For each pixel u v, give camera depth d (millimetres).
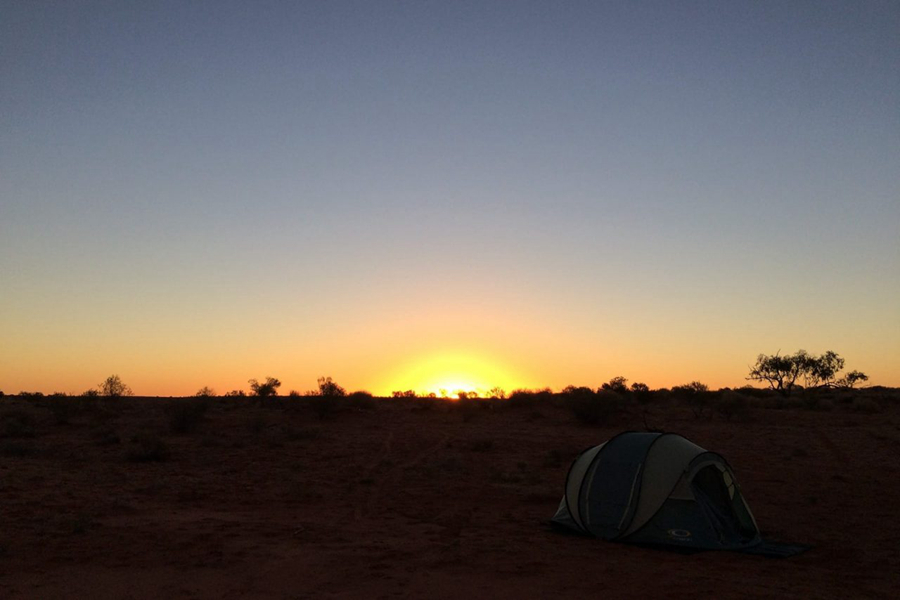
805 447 33562
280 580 12172
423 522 17828
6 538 14852
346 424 46875
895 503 20531
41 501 19234
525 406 59000
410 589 11672
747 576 12617
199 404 44219
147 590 11484
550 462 28984
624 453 16359
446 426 45531
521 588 11773
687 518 14992
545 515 18828
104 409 53312
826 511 19312
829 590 11852
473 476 25938
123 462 28328
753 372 83875
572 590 11664
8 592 11219
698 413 50844
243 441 36219
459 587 11805
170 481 23688
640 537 15211
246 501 20500
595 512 15875
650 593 11484
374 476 25703
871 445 34188
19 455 29719
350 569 12922
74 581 11945
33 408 56469
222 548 14461
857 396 71750
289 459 30062
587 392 57312
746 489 22875
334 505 20188
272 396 63594
